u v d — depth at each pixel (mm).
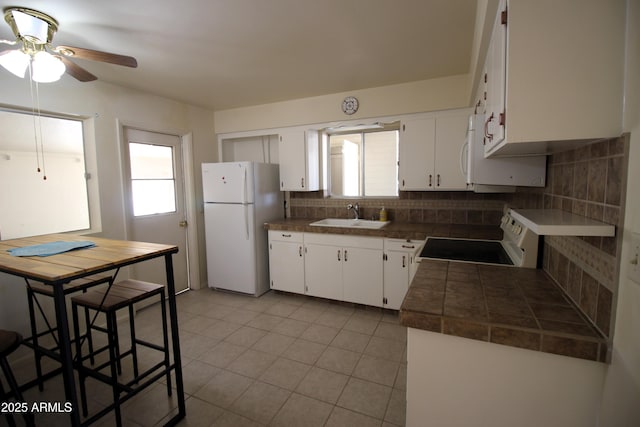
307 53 2406
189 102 3729
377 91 3262
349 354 2430
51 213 2609
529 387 1073
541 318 1105
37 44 1743
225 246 3699
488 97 1591
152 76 2830
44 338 2506
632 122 868
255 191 3561
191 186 3840
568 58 942
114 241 2000
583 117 941
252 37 2131
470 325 1087
